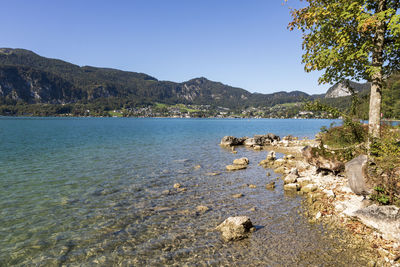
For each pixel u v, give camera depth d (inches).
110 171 860.0
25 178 757.9
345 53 452.8
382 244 317.7
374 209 356.2
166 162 1042.1
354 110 546.3
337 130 685.3
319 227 392.2
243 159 1005.2
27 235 394.0
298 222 418.0
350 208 405.7
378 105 454.6
